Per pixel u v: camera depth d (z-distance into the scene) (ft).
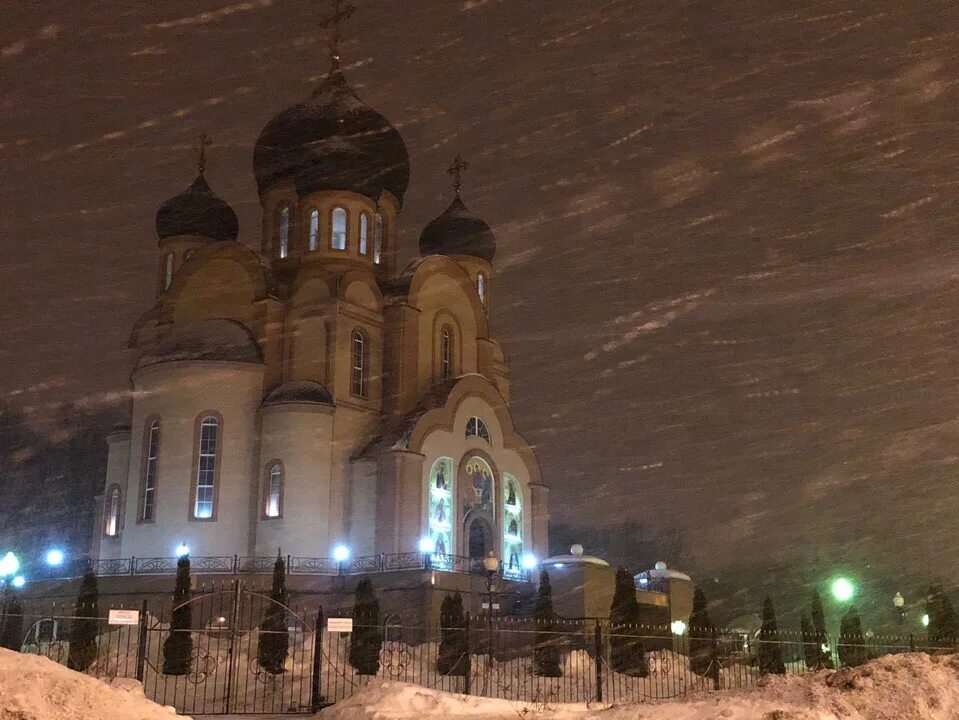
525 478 147.02
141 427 131.95
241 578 122.21
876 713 43.88
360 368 140.77
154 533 126.62
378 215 158.81
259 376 135.13
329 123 152.87
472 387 142.20
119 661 82.43
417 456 130.31
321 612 66.39
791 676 50.19
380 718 51.90
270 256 156.66
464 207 177.99
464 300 155.84
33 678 40.22
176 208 163.02
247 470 130.82
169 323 143.23
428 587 115.34
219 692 75.20
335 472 131.75
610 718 47.80
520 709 55.16
